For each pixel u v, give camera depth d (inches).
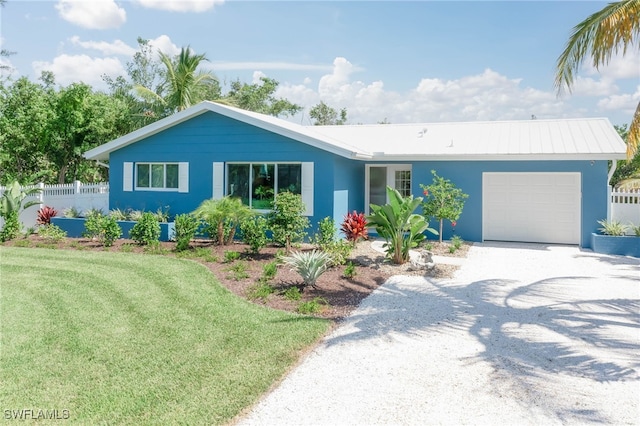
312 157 553.9
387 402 175.3
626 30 356.5
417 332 255.4
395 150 642.2
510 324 270.4
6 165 986.7
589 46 387.2
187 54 1063.0
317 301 309.1
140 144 629.6
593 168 557.3
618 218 557.3
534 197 598.5
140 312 279.1
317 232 553.6
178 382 186.7
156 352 217.8
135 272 382.9
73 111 920.9
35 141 954.7
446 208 550.6
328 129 818.2
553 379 196.4
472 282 376.2
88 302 299.0
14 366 201.0
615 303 315.0
